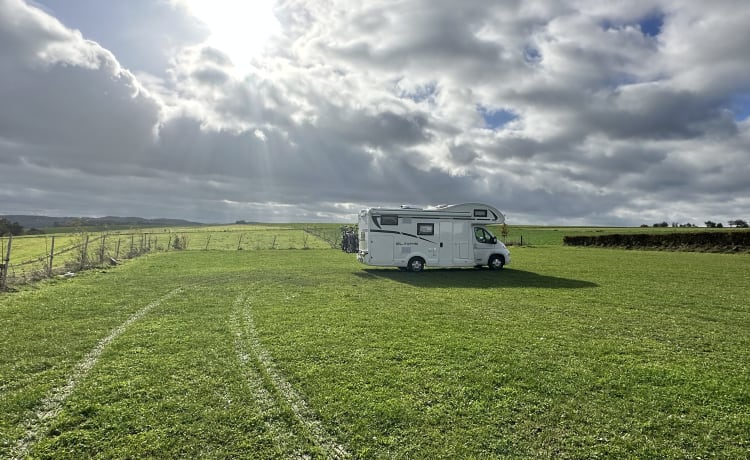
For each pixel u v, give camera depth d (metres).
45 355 7.63
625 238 46.12
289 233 65.19
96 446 4.62
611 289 15.93
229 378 6.57
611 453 4.59
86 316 10.76
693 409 5.68
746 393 6.21
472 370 6.98
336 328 9.71
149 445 4.64
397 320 10.57
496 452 4.59
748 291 15.52
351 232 36.38
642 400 5.92
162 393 5.97
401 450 4.61
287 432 4.98
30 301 12.46
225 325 9.99
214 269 22.36
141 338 8.75
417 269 21.75
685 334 9.59
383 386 6.29
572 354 7.98
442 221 22.11
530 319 10.87
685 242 41.50
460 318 10.88
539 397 5.97
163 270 21.52
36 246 33.56
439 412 5.47
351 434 4.94
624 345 8.63
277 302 13.02
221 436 4.85
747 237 37.41
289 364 7.21
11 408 5.49
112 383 6.30
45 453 4.48
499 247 23.27
